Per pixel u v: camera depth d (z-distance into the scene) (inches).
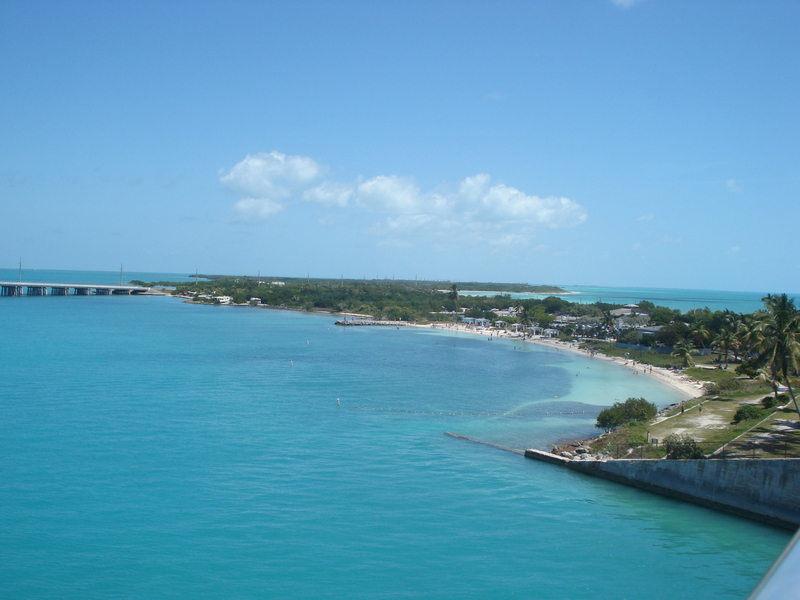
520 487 2559.1
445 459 2918.3
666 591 1768.0
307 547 1985.7
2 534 2007.9
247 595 1704.0
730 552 2015.3
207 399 4047.7
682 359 6171.3
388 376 5295.3
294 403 4030.5
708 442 2849.4
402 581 1797.5
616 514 2295.8
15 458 2731.3
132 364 5383.9
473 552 1978.3
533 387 4982.8
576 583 1804.9
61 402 3814.0
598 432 3506.4
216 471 2647.6
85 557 1881.2
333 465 2780.5
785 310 3041.3
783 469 2180.1
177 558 1891.0
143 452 2869.1
